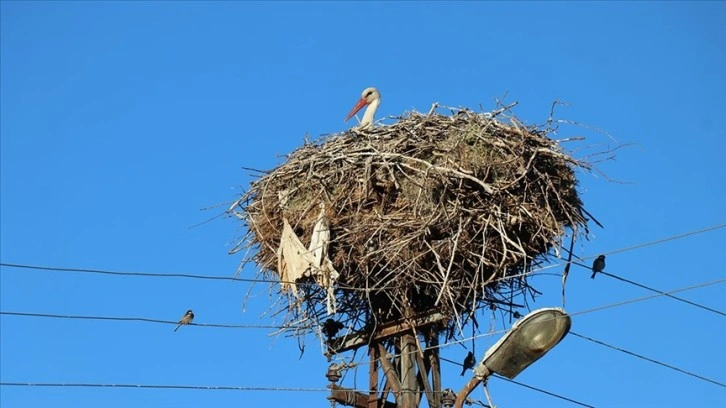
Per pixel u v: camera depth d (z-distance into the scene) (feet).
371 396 34.83
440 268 33.32
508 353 31.91
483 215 34.81
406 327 35.24
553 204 36.65
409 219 34.83
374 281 35.50
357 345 36.50
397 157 36.50
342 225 36.22
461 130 36.81
